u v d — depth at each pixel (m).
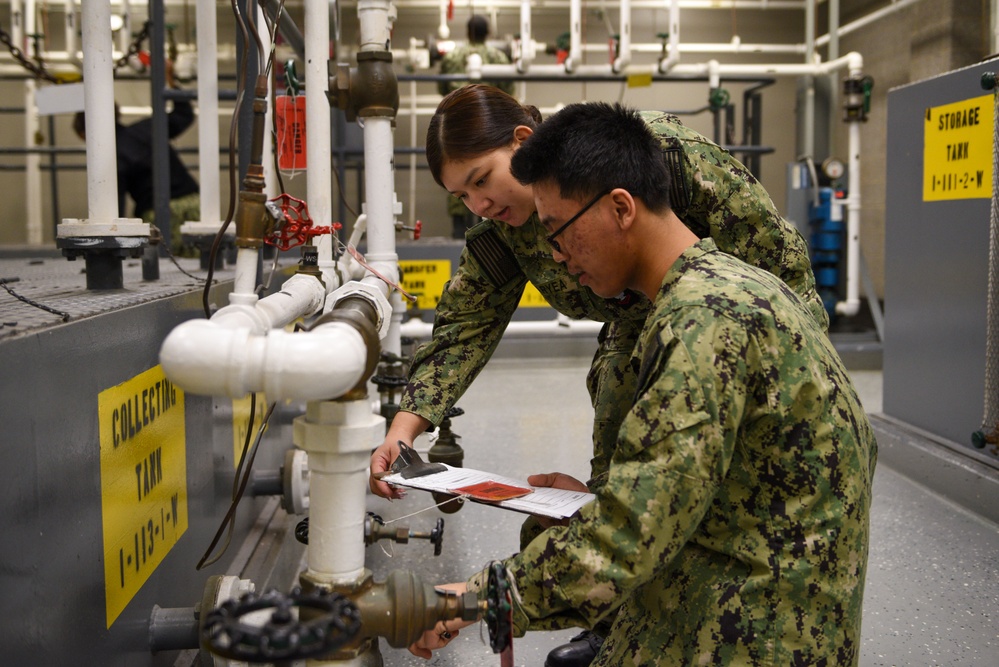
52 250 3.78
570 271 0.99
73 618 0.87
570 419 3.49
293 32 2.13
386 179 1.37
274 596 0.65
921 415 2.83
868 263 5.72
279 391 0.65
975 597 1.84
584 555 0.81
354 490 0.77
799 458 0.87
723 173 1.29
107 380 0.97
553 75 4.48
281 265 2.27
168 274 1.86
